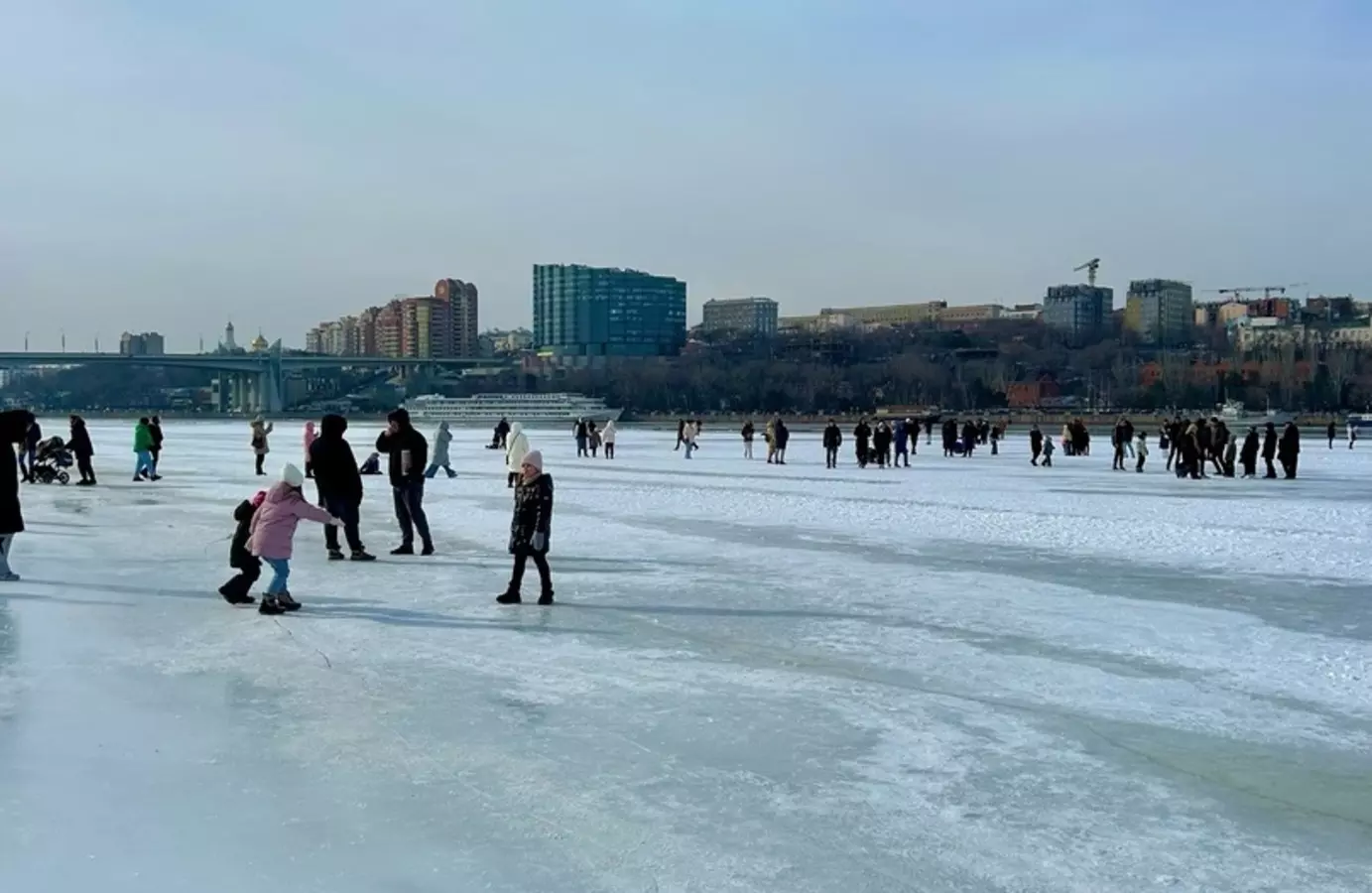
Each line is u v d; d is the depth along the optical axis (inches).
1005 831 235.5
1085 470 1561.3
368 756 280.1
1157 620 459.2
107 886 205.2
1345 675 370.0
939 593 521.0
